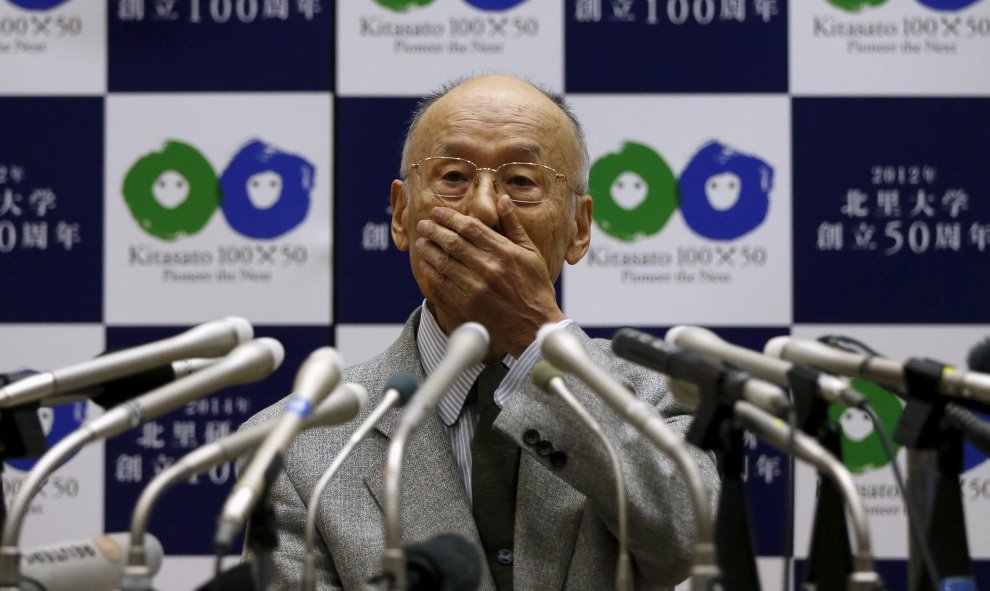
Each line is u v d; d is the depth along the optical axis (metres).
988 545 9.02
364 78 9.33
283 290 9.31
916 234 9.28
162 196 9.31
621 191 9.31
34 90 9.29
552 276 6.82
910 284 9.27
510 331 6.34
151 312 9.30
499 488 6.34
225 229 9.31
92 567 4.45
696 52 9.31
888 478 9.12
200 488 9.25
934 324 9.24
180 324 9.30
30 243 9.28
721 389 4.21
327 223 9.34
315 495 4.29
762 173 9.30
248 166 9.34
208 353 4.82
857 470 9.14
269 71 9.34
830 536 4.33
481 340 4.36
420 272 6.60
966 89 9.27
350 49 9.33
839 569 4.31
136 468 9.25
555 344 4.43
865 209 9.28
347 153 9.34
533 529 6.18
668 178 9.30
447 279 6.35
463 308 6.34
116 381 4.76
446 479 6.34
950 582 4.35
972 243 9.27
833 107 9.29
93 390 4.73
